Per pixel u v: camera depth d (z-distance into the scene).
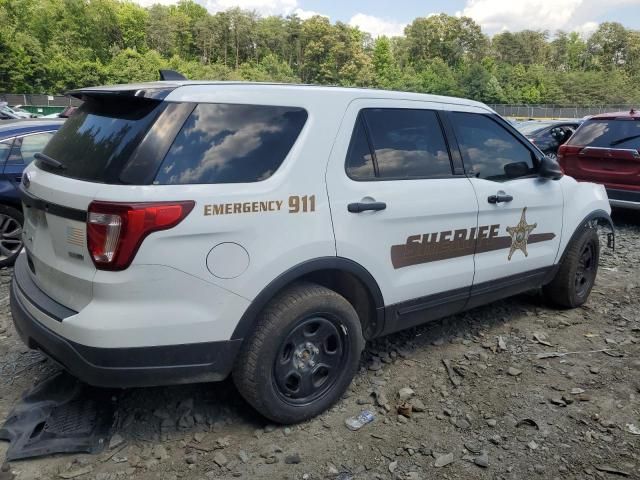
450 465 2.90
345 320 3.27
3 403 3.36
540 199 4.49
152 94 2.80
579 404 3.49
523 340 4.43
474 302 4.20
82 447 2.93
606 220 5.30
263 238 2.90
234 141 2.92
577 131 9.16
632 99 101.56
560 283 4.96
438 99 3.98
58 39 76.06
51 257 2.93
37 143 6.28
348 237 3.22
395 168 3.56
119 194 2.58
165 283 2.67
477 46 121.06
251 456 2.93
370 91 3.55
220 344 2.84
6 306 4.94
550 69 116.38
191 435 3.10
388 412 3.37
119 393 3.44
